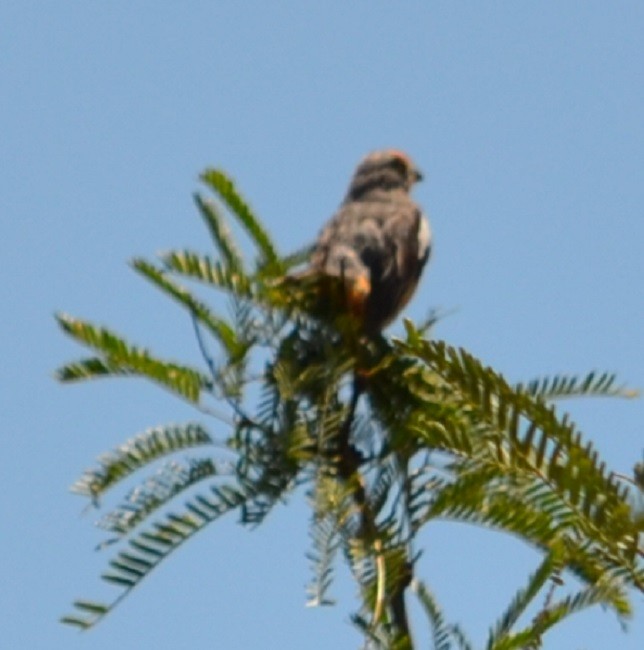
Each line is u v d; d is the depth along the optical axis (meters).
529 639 6.66
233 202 9.70
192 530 7.51
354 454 8.40
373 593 7.00
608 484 7.09
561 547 6.86
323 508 7.47
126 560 7.29
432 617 7.27
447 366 7.44
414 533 7.48
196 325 8.96
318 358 9.02
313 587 7.06
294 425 8.37
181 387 8.66
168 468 8.10
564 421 7.21
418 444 8.14
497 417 7.32
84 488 8.27
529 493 7.23
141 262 9.00
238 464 8.22
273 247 9.74
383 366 8.85
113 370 8.70
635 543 7.04
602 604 6.82
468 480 7.36
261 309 9.14
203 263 9.05
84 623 7.03
